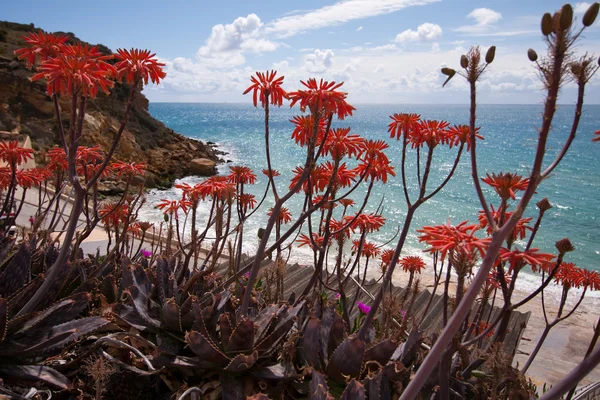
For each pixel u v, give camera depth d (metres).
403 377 2.39
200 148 42.66
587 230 21.91
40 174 3.83
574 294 12.03
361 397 2.03
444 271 11.64
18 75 27.95
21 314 2.41
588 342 8.58
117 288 3.19
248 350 2.54
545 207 1.89
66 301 2.56
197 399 2.28
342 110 2.15
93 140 27.58
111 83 2.11
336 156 2.44
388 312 2.91
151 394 2.48
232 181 3.29
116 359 2.42
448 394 1.95
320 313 3.05
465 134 2.43
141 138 34.38
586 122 133.50
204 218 17.94
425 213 23.58
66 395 2.35
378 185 30.17
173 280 3.09
